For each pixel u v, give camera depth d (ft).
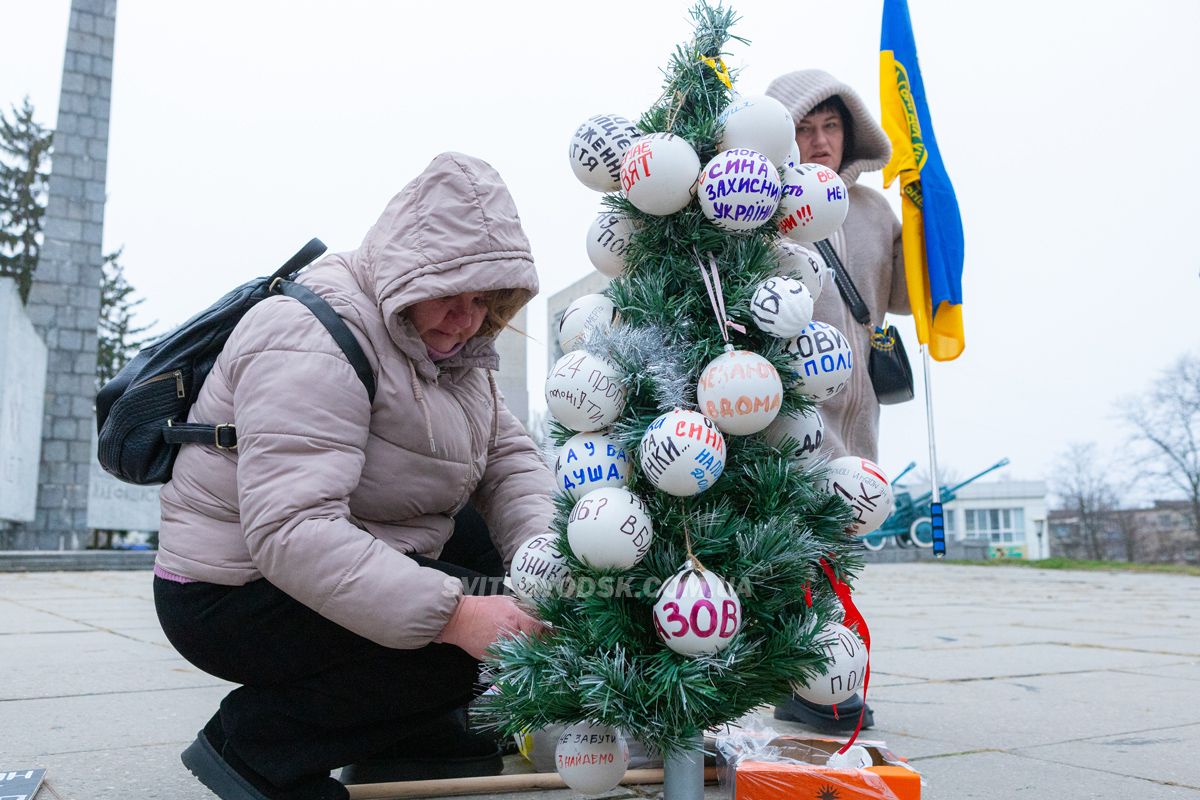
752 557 5.00
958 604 26.11
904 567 60.03
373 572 5.28
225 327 5.92
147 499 72.69
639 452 5.04
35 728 8.72
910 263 9.20
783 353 5.30
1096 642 16.19
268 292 6.06
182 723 8.97
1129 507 131.03
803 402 5.39
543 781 6.49
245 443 5.39
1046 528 147.74
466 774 6.84
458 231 5.49
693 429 4.79
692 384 5.22
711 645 4.80
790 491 5.23
